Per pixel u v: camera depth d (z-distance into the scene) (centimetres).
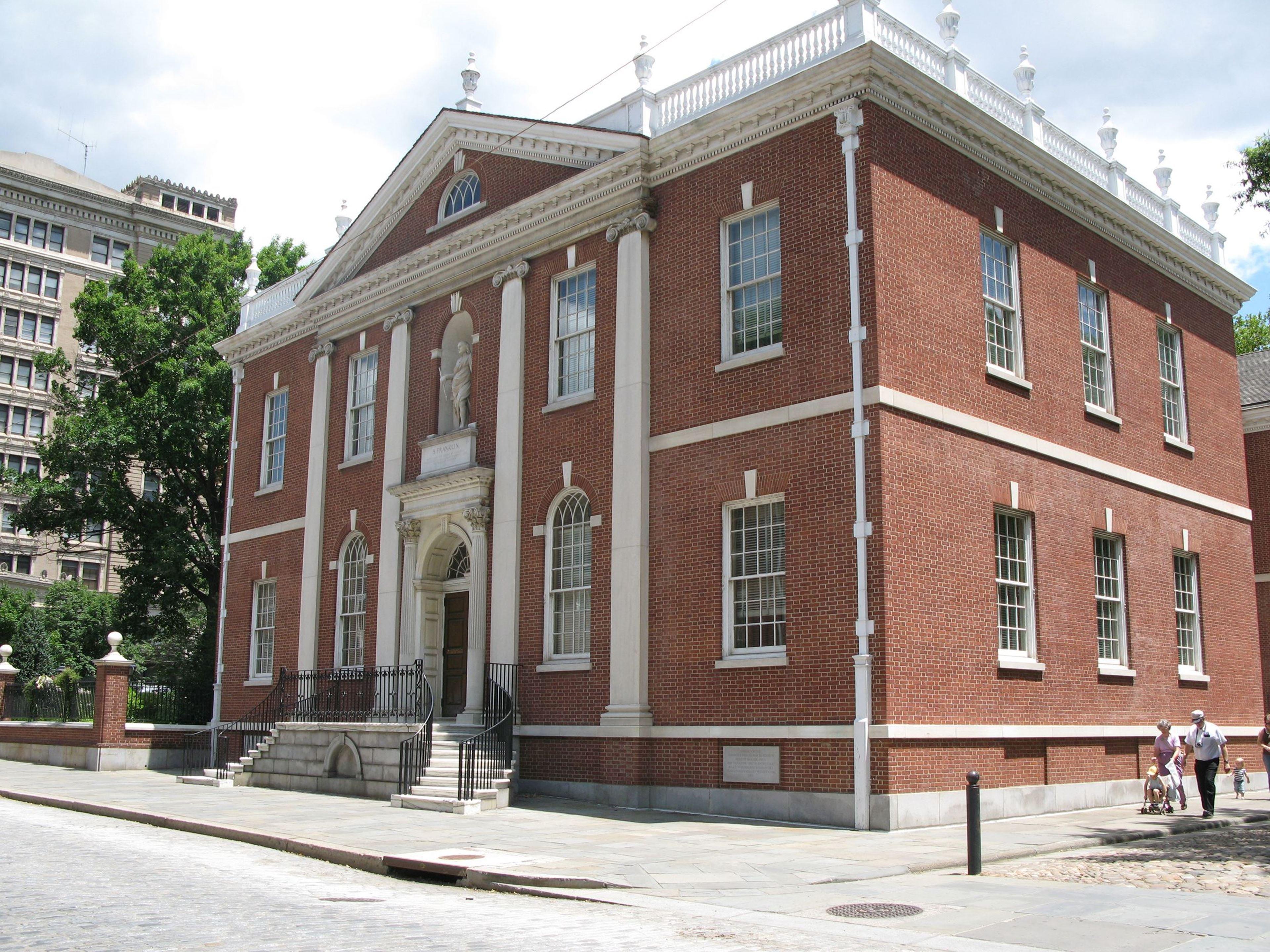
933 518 1892
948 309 2020
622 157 2259
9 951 854
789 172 2030
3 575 6994
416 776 2153
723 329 2092
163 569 4019
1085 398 2375
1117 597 2377
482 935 950
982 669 1934
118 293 4394
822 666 1831
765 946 911
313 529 3005
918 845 1545
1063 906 1105
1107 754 2230
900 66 1956
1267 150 2208
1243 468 2947
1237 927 998
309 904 1116
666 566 2102
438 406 2698
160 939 906
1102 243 2531
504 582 2388
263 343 3403
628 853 1448
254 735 2916
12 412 8100
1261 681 2825
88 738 3180
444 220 2797
